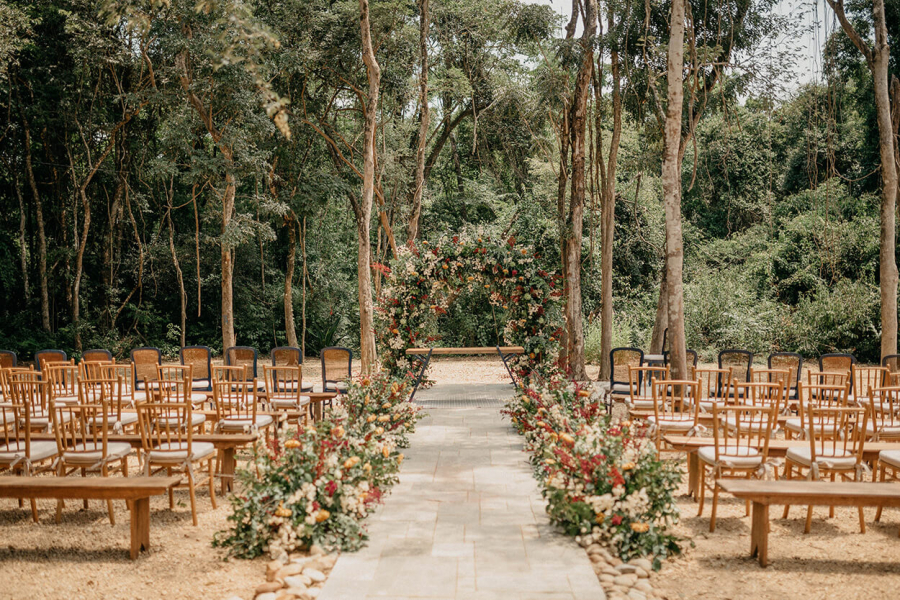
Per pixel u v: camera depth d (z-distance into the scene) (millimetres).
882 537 4992
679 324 9047
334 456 4859
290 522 4480
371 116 13578
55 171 20484
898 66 15031
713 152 21812
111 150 20266
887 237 11125
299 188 19094
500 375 16516
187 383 5246
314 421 8789
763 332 19312
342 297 25031
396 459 6188
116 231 22812
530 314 9844
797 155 21938
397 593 3764
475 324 23328
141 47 14953
